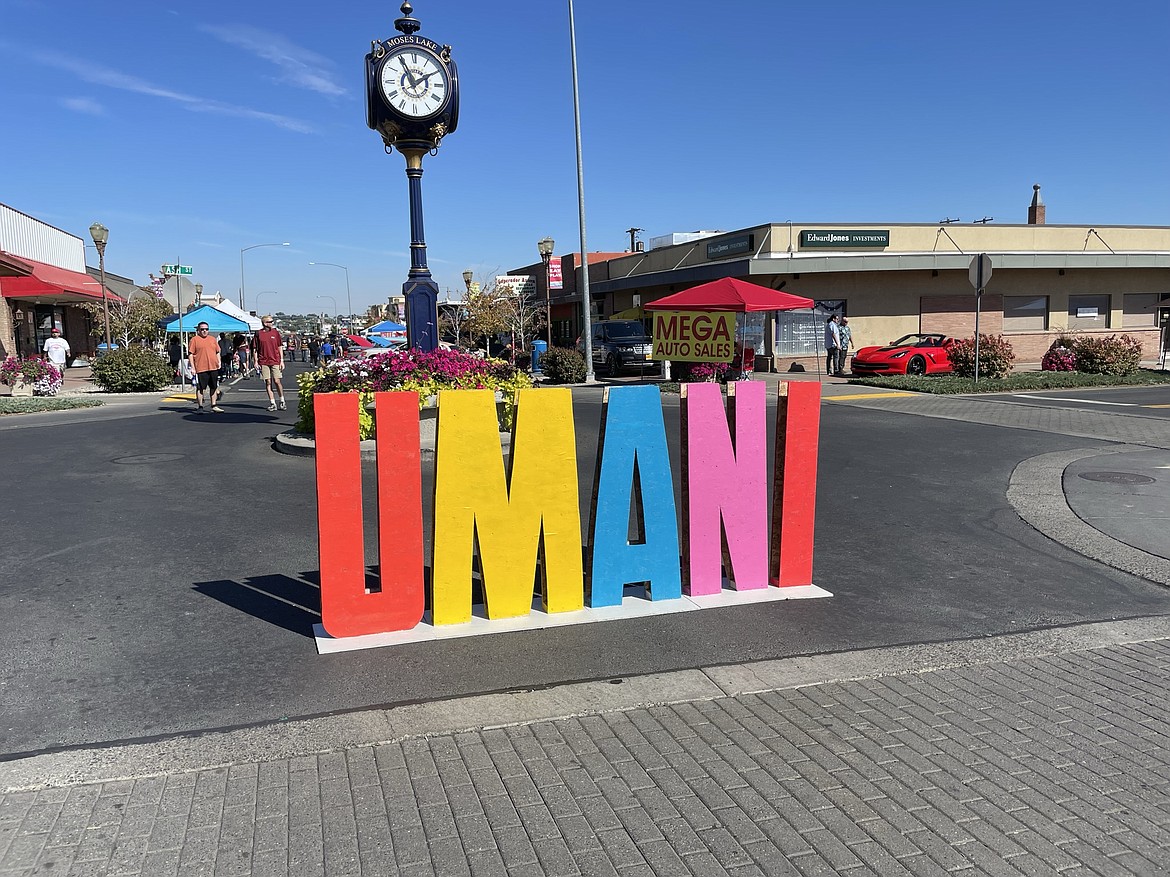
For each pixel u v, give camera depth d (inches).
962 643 184.2
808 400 216.8
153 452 440.1
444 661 172.6
